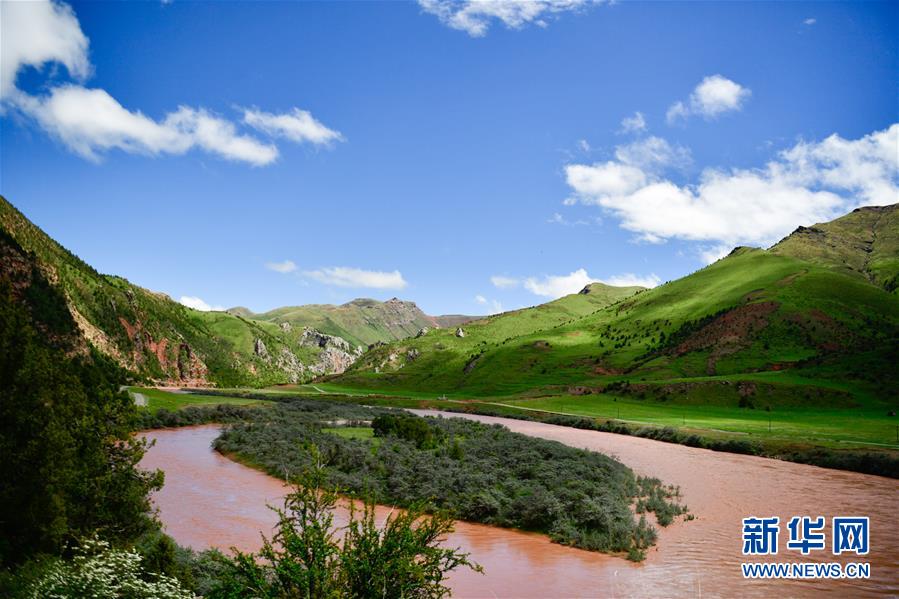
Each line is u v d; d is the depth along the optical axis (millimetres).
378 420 54969
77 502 16359
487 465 38438
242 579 10477
